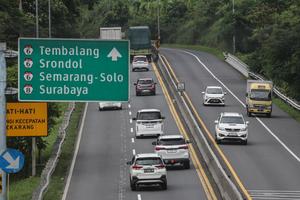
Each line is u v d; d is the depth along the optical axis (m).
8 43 136.62
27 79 49.78
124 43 49.84
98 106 149.88
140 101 152.38
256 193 72.56
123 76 49.75
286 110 145.12
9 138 93.38
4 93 47.16
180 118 130.88
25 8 199.38
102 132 120.38
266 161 92.50
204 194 73.44
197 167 90.19
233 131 105.25
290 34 149.88
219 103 146.12
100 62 49.69
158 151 88.19
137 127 113.50
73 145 108.50
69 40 49.66
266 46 153.25
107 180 83.50
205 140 96.81
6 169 47.72
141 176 75.62
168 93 163.00
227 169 86.62
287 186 76.31
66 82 49.91
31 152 95.75
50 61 49.78
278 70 151.75
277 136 114.62
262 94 135.62
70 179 84.25
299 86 151.00
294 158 95.06
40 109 78.31
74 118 132.75
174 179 82.75
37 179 86.25
